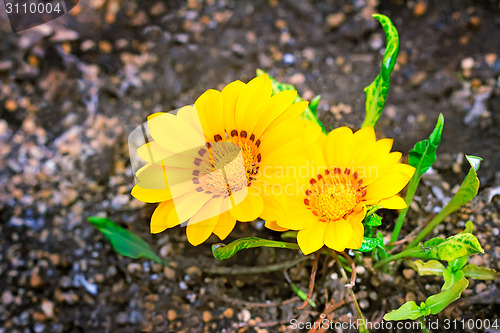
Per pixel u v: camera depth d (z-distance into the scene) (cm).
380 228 54
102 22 69
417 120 60
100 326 53
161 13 70
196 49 66
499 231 53
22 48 65
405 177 43
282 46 66
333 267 53
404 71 63
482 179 56
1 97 64
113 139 61
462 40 64
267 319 52
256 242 46
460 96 60
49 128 62
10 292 55
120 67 65
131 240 51
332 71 63
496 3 65
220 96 43
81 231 57
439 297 47
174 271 55
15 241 57
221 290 54
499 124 59
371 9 67
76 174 60
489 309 51
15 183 60
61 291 55
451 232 54
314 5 69
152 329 53
